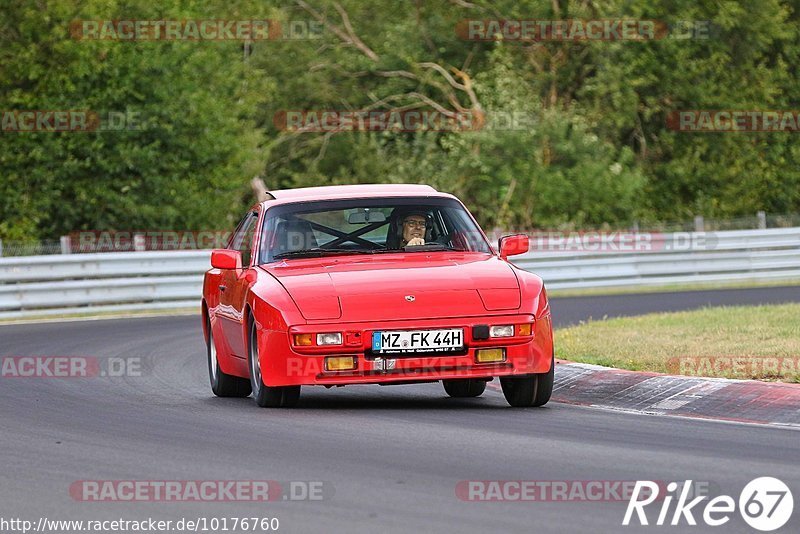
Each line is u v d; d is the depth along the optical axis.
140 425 24.55
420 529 15.44
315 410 26.02
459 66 111.25
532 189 93.94
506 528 15.42
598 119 100.56
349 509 16.58
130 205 79.56
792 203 110.88
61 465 20.28
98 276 60.94
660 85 104.62
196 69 86.12
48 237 80.94
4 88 78.44
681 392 26.41
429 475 18.61
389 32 110.06
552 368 25.80
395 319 24.80
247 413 25.75
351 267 26.86
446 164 99.12
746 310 43.72
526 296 25.52
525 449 20.73
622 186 94.94
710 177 106.75
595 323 42.31
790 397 24.80
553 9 103.69
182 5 87.62
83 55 77.38
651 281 72.75
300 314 24.95
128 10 81.06
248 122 97.69
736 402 25.19
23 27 77.81
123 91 78.81
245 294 26.86
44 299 58.81
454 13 110.75
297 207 28.81
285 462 19.91
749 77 108.94
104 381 33.22
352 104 115.25
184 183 81.12
